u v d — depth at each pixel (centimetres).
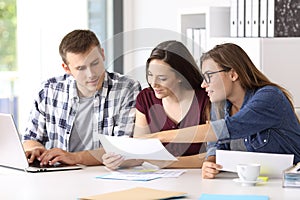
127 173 289
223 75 286
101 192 252
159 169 297
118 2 565
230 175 281
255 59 377
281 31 380
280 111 287
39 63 540
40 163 312
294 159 296
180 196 241
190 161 303
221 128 277
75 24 548
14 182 277
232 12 416
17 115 543
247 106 284
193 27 463
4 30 534
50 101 347
